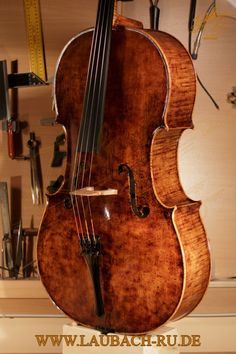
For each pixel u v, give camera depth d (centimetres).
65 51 163
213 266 201
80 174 159
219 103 200
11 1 200
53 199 163
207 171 202
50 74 201
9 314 206
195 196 203
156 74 150
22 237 200
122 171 154
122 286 154
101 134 156
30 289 201
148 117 152
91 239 157
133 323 154
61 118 164
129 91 154
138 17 197
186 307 154
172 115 152
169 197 155
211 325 204
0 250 205
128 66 154
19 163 204
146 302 152
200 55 199
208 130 201
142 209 152
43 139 203
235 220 203
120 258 154
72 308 163
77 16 199
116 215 155
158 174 153
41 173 204
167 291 149
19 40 201
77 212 159
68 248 161
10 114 196
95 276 155
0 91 195
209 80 199
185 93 154
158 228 150
